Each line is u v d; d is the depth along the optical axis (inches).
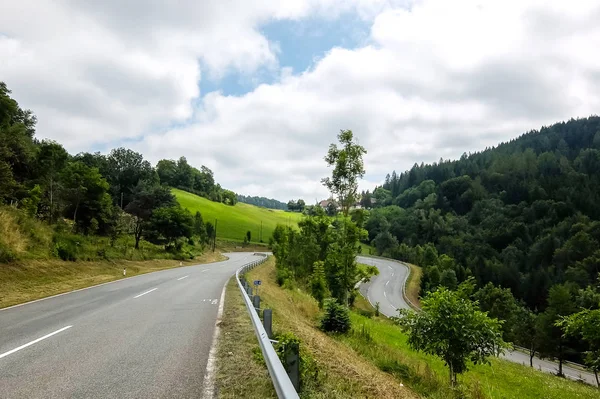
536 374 839.7
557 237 3794.3
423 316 450.9
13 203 1387.8
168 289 773.3
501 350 435.8
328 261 908.0
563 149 7691.9
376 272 893.2
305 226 1359.5
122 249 1642.5
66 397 190.4
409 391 354.3
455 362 450.0
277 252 1555.1
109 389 202.4
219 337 335.6
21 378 219.1
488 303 2294.5
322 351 355.3
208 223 3777.1
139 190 3772.1
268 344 203.5
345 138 869.2
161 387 206.8
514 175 5994.1
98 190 2165.4
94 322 404.2
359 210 884.0
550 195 4955.7
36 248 972.6
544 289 3093.0
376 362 457.4
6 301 574.9
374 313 1612.9
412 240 4995.1
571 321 685.3
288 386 135.2
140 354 275.0
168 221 2393.0
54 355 270.7
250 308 355.9
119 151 4175.7
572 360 1866.4
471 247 4212.6
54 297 634.2
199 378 223.1
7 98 1945.1
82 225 2012.8
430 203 5782.5
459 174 7406.5
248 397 193.5
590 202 4416.8
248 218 5551.2
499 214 4753.9
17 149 1700.3
